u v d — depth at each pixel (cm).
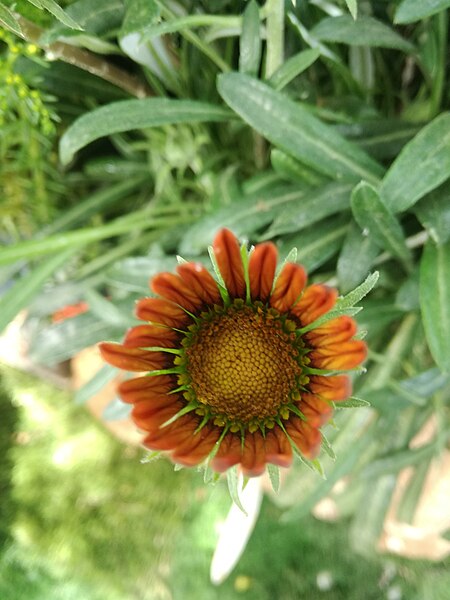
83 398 18
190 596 25
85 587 25
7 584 25
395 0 14
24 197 20
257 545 25
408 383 16
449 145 13
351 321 9
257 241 17
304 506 18
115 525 25
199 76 17
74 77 18
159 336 10
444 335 14
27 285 17
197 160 19
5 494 24
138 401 9
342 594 25
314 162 14
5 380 25
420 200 14
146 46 15
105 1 14
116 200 21
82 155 21
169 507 25
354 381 18
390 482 20
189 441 9
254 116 14
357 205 14
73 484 24
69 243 17
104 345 9
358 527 21
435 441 18
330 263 18
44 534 24
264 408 10
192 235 16
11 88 16
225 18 14
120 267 17
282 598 25
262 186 17
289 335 10
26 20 14
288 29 16
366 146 15
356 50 16
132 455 25
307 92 17
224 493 25
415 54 15
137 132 20
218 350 10
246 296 10
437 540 22
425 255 14
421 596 24
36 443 25
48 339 19
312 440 8
